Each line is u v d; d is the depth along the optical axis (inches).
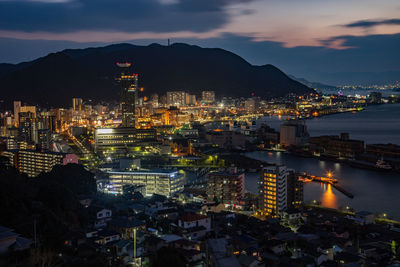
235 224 7091.5
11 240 4443.9
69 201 7022.6
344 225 7386.8
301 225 7381.9
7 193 5905.5
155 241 5506.9
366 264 5502.0
